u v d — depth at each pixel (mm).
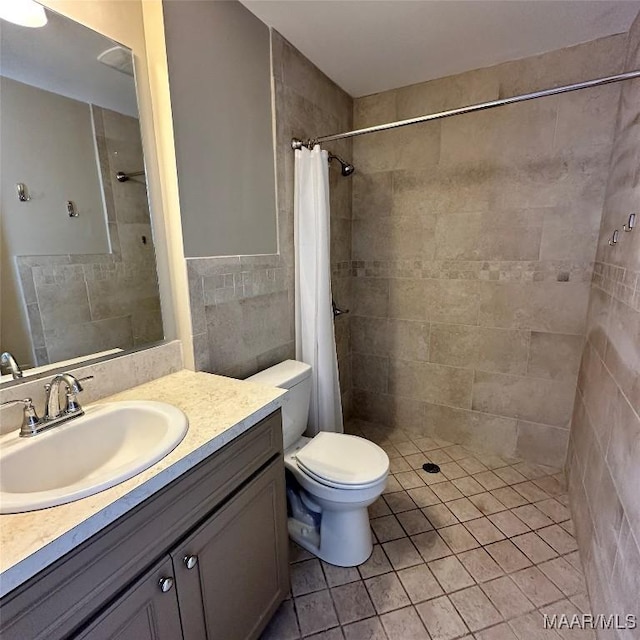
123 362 1243
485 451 2357
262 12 1518
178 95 1266
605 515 1297
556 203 1923
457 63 1930
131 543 736
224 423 992
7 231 988
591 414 1650
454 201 2160
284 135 1774
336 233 2309
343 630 1265
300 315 1937
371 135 2328
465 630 1259
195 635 912
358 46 1773
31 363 1043
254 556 1120
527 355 2139
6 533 606
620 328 1339
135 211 1283
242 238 1599
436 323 2359
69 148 1104
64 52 1066
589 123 1797
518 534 1680
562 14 1532
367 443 1644
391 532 1697
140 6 1235
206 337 1471
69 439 969
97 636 676
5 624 551
